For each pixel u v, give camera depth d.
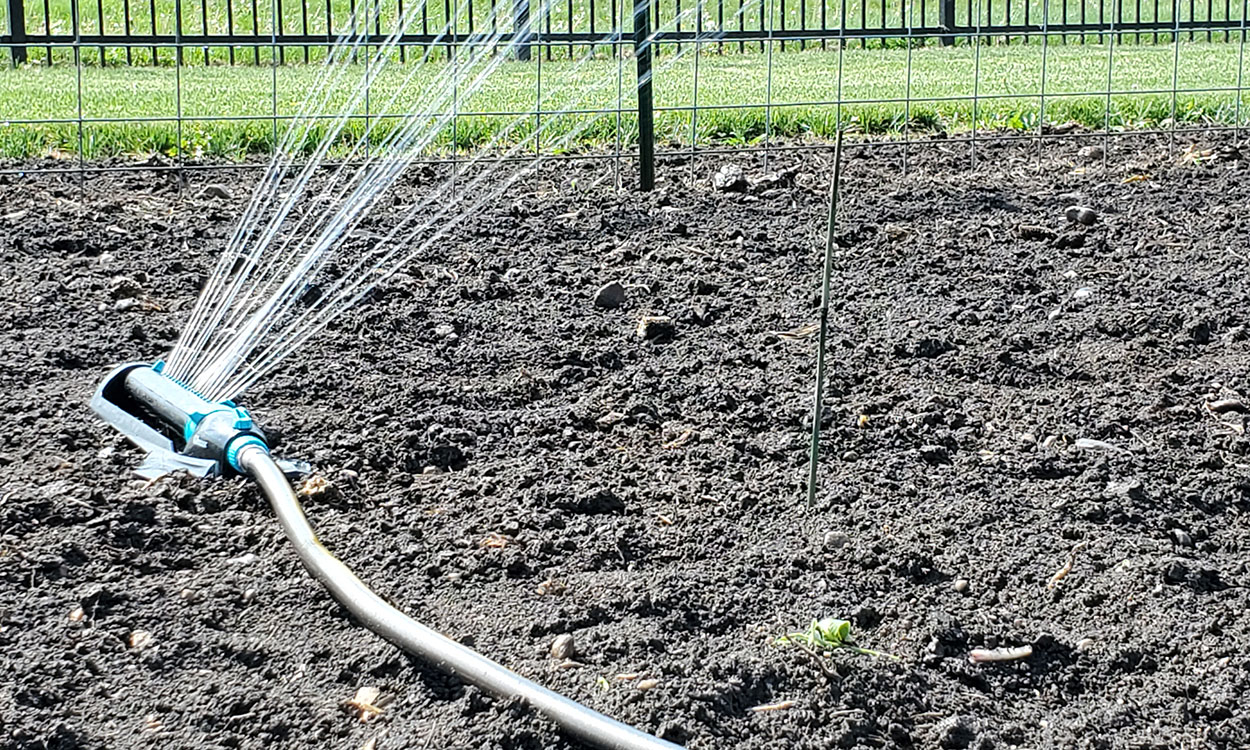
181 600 2.73
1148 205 5.77
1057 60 13.70
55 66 13.15
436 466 3.42
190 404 3.38
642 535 3.08
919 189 5.98
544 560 2.95
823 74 11.94
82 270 4.72
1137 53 14.52
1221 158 6.57
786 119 7.68
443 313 4.45
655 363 4.11
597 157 6.12
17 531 2.93
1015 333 4.36
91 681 2.47
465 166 6.33
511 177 6.12
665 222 5.46
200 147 6.69
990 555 3.02
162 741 2.33
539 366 4.06
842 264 5.01
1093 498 3.28
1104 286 4.79
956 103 8.41
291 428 3.56
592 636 2.66
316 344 4.14
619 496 3.26
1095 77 11.57
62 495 3.10
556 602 2.78
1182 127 7.41
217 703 2.43
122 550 2.89
